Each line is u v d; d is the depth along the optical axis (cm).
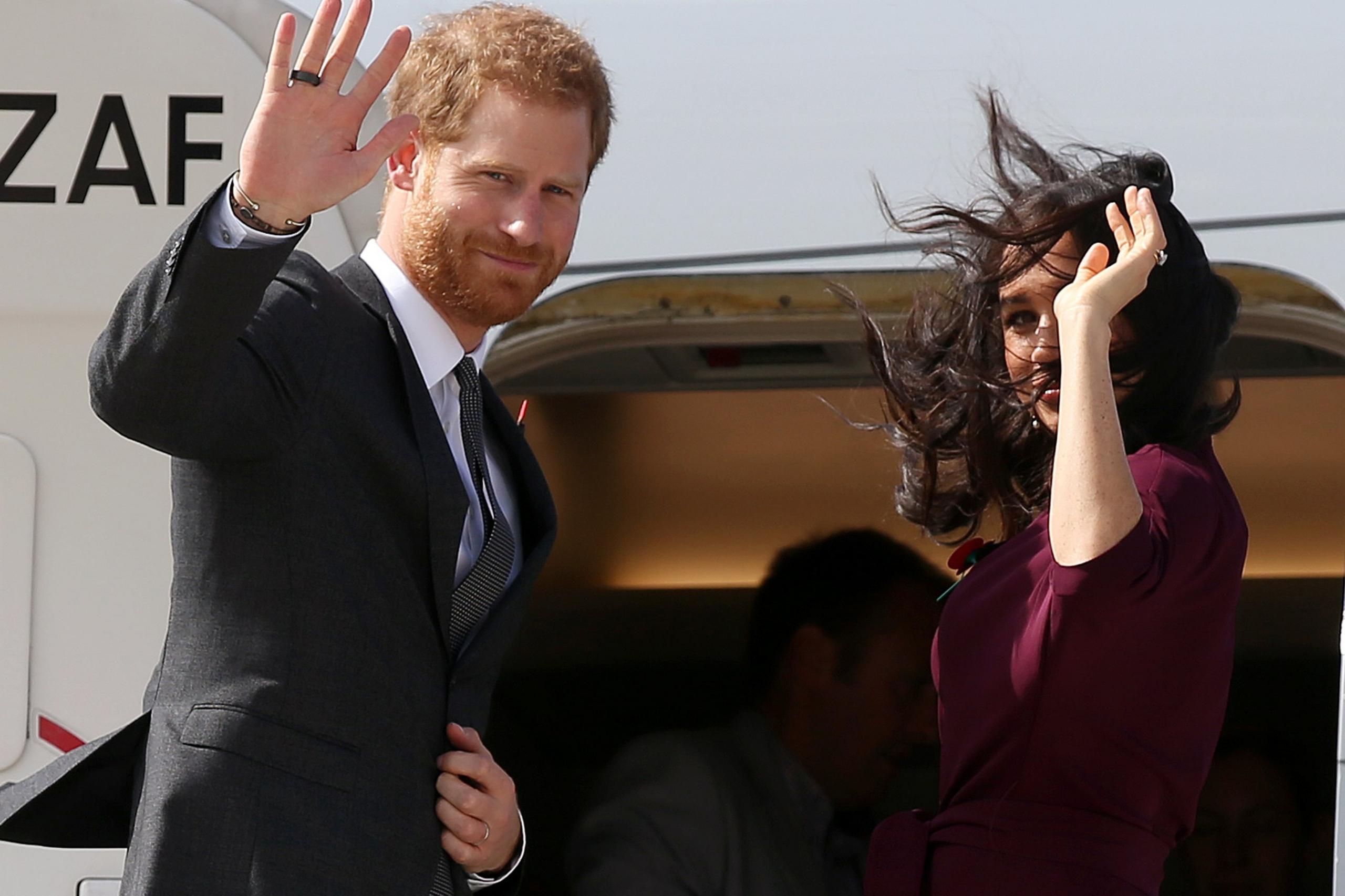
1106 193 183
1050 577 162
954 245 198
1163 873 183
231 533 149
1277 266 202
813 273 204
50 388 201
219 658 149
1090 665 161
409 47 163
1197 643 163
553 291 206
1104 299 162
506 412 178
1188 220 203
